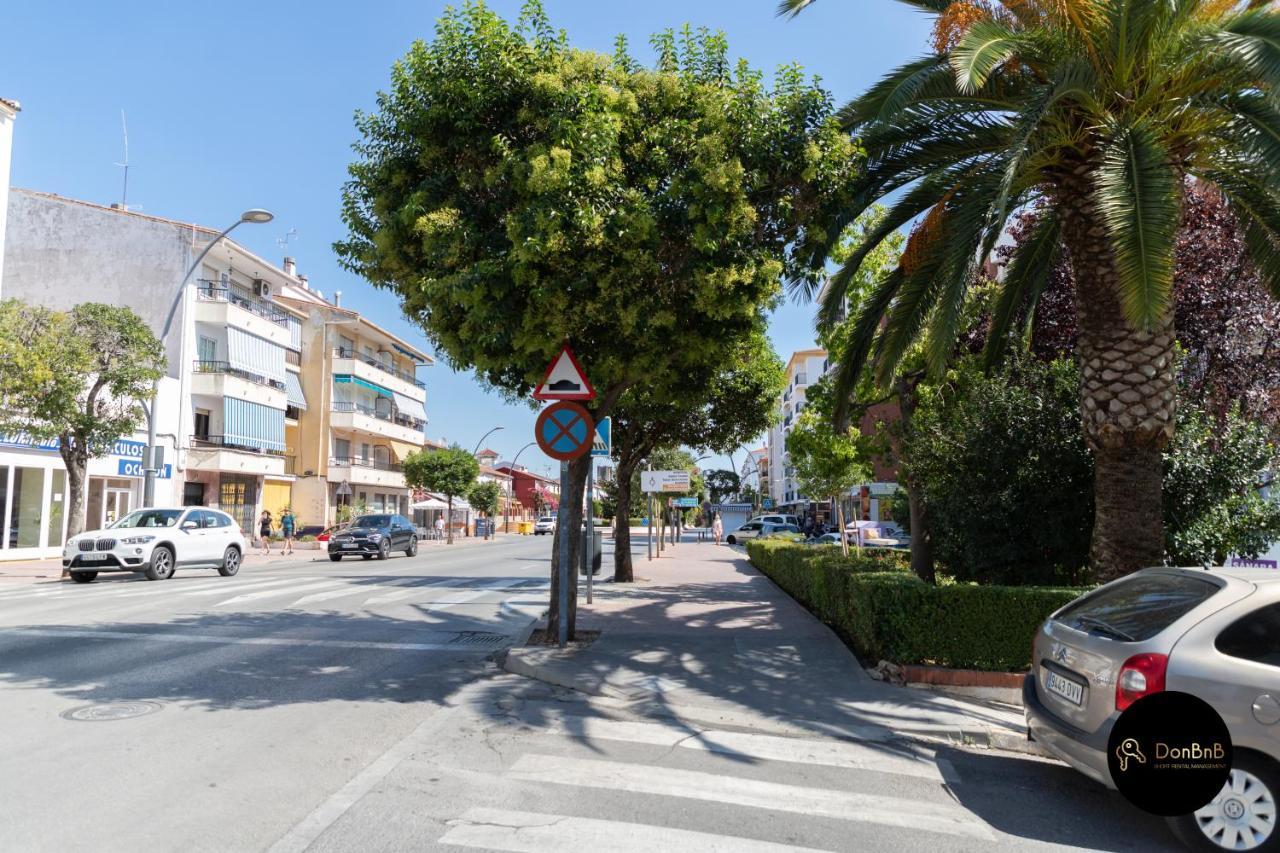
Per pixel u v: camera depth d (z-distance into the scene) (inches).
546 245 275.6
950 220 349.1
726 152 303.4
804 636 378.3
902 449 450.6
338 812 169.6
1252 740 152.6
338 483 1766.7
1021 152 271.6
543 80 300.7
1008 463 372.5
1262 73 252.2
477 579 759.1
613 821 168.1
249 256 1350.9
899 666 290.5
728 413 700.0
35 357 701.3
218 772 193.2
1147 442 305.0
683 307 318.7
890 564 414.3
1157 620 172.4
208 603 530.9
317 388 1707.7
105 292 1219.2
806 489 968.9
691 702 263.4
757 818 172.6
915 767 210.8
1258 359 456.1
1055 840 165.0
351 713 252.1
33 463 949.2
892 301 418.0
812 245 342.0
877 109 359.6
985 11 319.6
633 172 310.5
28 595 577.3
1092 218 314.0
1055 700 189.0
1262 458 348.5
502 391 464.8
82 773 190.5
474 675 313.3
